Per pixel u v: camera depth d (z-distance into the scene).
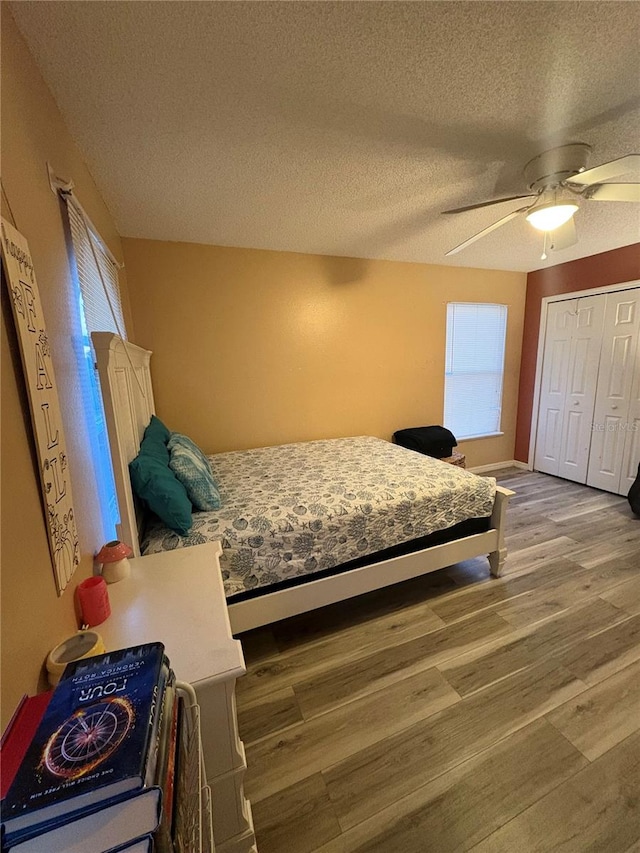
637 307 3.32
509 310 4.30
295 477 2.44
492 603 2.13
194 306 3.03
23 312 0.78
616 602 2.11
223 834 1.01
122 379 1.62
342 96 1.35
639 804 1.15
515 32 1.08
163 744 0.56
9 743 0.57
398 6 1.00
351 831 1.12
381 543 2.01
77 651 0.85
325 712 1.49
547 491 3.78
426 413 4.09
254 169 1.85
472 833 1.10
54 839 0.45
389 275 3.67
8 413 0.70
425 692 1.57
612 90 1.33
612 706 1.48
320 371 3.55
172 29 1.05
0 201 0.79
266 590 1.79
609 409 3.62
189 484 1.85
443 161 1.80
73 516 1.01
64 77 1.20
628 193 1.73
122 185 1.97
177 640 0.99
